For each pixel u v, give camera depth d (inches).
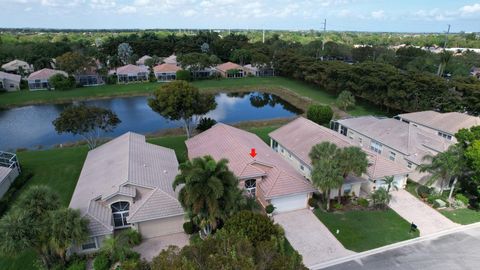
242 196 1125.7
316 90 3961.6
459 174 1432.1
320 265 1066.1
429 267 1059.9
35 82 3740.2
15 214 957.8
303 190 1369.3
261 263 729.0
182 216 1211.2
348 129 2186.3
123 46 5349.4
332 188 1264.8
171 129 2466.8
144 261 927.0
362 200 1416.1
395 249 1146.0
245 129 2480.3
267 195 1318.9
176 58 5034.5
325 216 1346.0
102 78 4116.6
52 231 954.7
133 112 3073.3
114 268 1019.9
